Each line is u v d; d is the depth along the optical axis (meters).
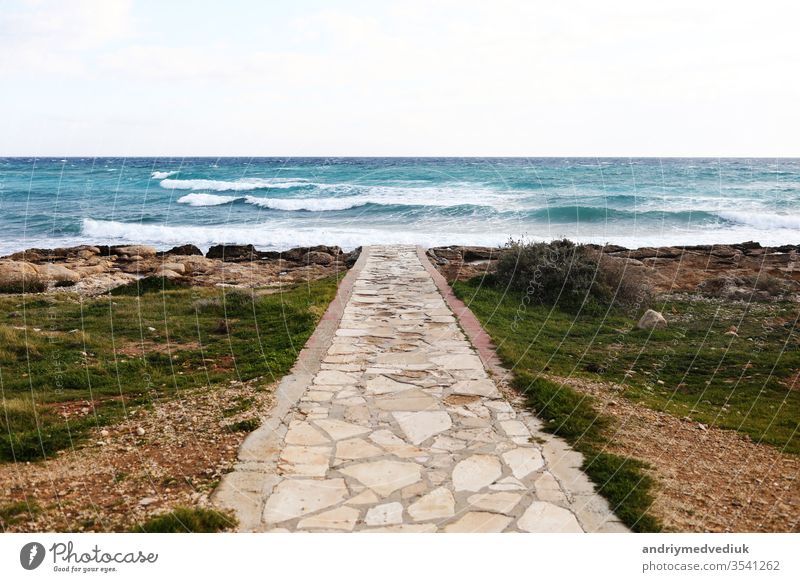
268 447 5.41
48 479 4.88
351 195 40.59
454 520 4.25
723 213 31.47
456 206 34.31
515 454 5.29
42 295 13.98
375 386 7.06
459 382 7.23
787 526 4.24
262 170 64.06
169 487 4.71
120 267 20.69
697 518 4.32
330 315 10.85
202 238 28.58
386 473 4.92
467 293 12.72
